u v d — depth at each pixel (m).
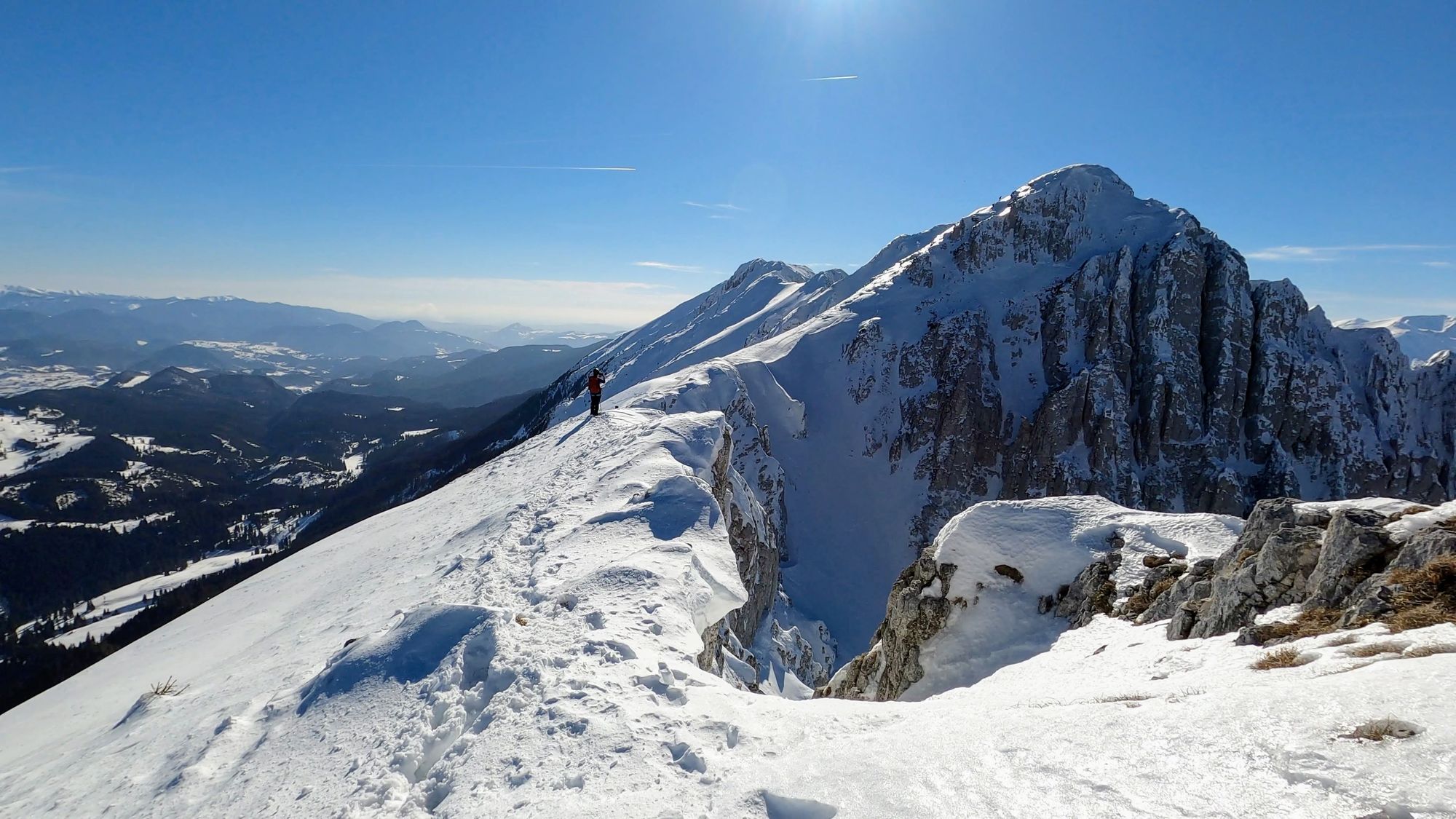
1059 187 105.00
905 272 110.00
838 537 80.06
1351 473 79.50
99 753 14.16
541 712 10.13
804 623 61.31
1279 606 14.13
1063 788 6.31
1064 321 91.56
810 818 6.81
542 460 37.22
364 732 11.05
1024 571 24.86
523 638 12.98
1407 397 86.19
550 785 8.20
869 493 84.31
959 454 84.31
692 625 14.41
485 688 11.42
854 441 89.06
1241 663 10.57
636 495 23.30
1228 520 23.03
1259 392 83.25
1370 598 10.92
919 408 88.94
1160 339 85.81
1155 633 17.89
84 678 24.45
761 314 170.75
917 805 6.51
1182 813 5.57
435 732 10.46
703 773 8.12
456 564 21.31
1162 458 82.19
